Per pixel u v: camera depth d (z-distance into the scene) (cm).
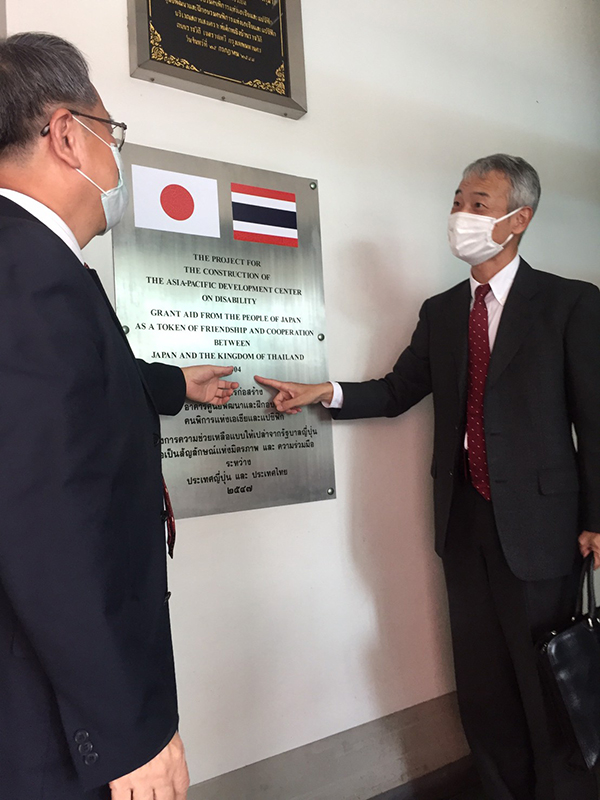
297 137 174
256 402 162
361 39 189
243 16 162
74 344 70
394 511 187
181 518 149
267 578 162
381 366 187
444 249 203
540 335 152
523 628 150
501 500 149
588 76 251
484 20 220
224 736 152
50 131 84
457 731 190
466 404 164
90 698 65
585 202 246
